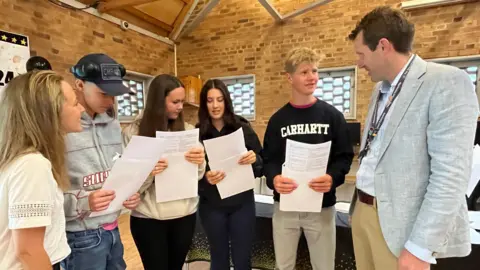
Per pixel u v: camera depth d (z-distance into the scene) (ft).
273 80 15.56
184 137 4.71
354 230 3.75
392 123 3.06
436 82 2.81
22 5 9.89
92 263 3.79
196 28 16.90
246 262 5.54
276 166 5.31
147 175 4.16
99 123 4.05
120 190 3.90
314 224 5.01
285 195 4.67
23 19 9.93
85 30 12.14
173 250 5.26
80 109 3.10
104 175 3.94
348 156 5.12
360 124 13.28
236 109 16.87
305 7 13.60
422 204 2.82
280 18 14.75
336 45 14.21
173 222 5.10
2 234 2.56
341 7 13.93
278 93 15.49
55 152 2.81
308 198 4.68
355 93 14.10
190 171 4.89
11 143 2.62
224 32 16.35
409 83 2.99
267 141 5.46
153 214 4.81
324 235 5.06
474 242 4.90
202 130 5.53
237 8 15.97
